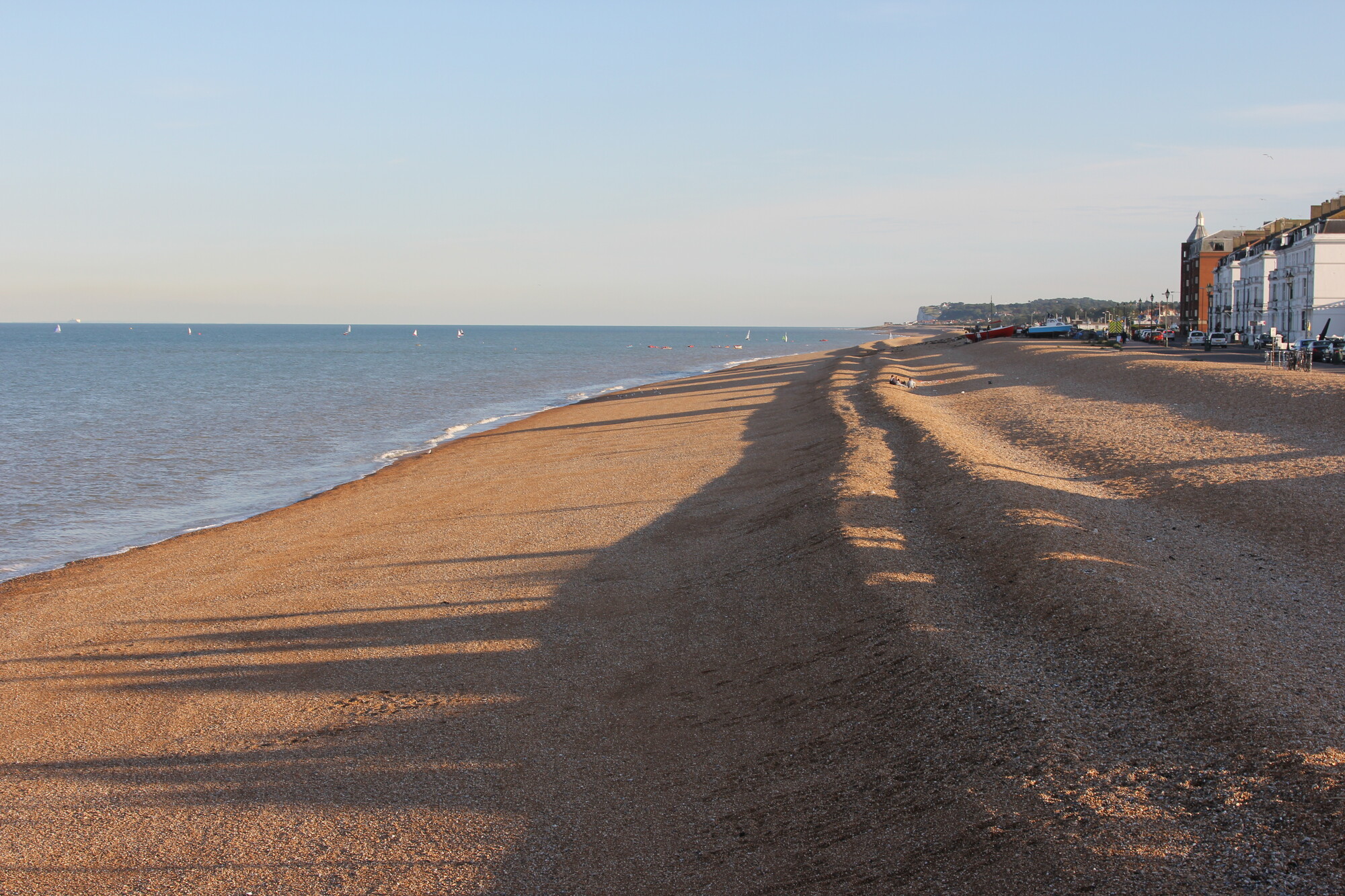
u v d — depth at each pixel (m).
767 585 13.58
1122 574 11.76
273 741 9.67
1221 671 8.66
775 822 7.48
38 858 7.58
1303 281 77.56
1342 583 11.68
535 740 9.42
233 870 7.29
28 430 39.62
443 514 21.00
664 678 10.86
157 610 14.55
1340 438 21.75
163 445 35.34
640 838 7.48
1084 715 8.29
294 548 18.44
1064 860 6.21
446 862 7.26
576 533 18.22
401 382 73.75
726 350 165.12
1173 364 43.84
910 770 7.86
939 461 20.64
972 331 133.12
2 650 12.95
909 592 11.98
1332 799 6.41
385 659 11.99
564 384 73.56
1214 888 5.75
